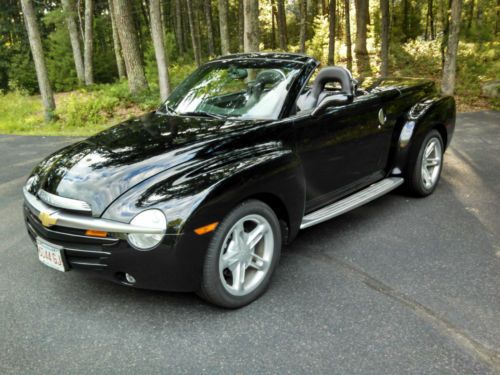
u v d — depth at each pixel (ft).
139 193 8.53
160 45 40.16
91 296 9.96
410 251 11.55
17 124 39.75
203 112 11.76
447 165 19.03
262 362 7.66
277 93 11.27
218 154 9.50
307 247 11.97
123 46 48.67
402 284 10.00
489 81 40.37
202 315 9.12
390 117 13.84
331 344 8.06
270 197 10.05
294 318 8.89
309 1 93.81
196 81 13.05
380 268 10.75
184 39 101.30
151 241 8.13
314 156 11.31
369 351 7.84
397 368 7.40
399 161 14.32
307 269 10.81
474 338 8.11
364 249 11.75
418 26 85.76
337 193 12.50
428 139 14.80
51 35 84.23
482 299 9.32
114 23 71.36
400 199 15.25
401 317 8.79
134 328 8.76
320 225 13.39
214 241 8.57
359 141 12.69
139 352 8.04
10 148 27.73
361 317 8.84
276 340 8.24
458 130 26.27
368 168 13.47
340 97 10.82
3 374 7.52
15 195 17.52
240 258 9.16
